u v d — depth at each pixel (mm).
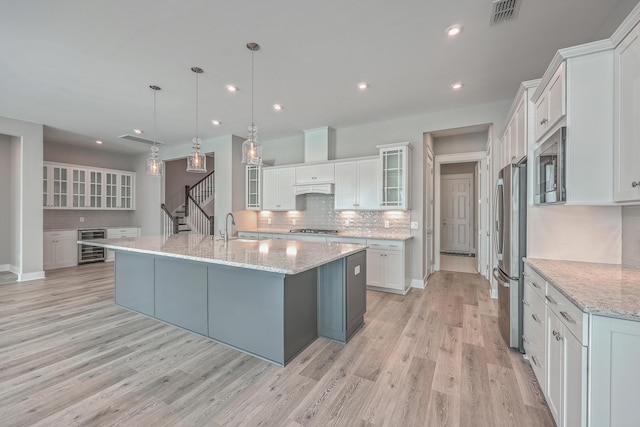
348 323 2803
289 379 2166
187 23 2396
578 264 2141
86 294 4246
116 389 2027
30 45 2691
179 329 3037
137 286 3490
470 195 8039
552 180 1988
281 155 6160
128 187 7668
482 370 2279
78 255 6484
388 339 2834
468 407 1859
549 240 2359
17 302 3887
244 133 5816
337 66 3123
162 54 2869
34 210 5090
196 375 2209
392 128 4926
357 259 3018
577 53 1788
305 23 2408
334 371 2275
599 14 2291
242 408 1845
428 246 5270
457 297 4148
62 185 6473
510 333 2602
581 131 1792
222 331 2709
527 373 2234
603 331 1221
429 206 5332
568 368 1451
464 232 8117
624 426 1202
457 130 4602
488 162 4680
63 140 6297
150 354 2521
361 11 2262
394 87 3645
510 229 2586
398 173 4547
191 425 1699
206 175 8914
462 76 3354
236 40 2643
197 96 3904
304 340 2641
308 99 4027
